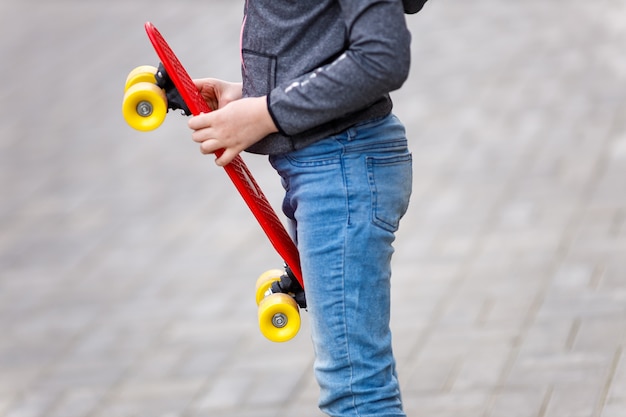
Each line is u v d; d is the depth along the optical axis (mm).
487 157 9727
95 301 8078
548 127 10289
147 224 9461
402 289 7422
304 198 3643
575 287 7035
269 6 3609
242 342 7129
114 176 10781
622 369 5895
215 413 6262
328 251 3639
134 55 15086
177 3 18156
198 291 8008
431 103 11477
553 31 13742
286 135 3598
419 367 6320
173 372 6844
